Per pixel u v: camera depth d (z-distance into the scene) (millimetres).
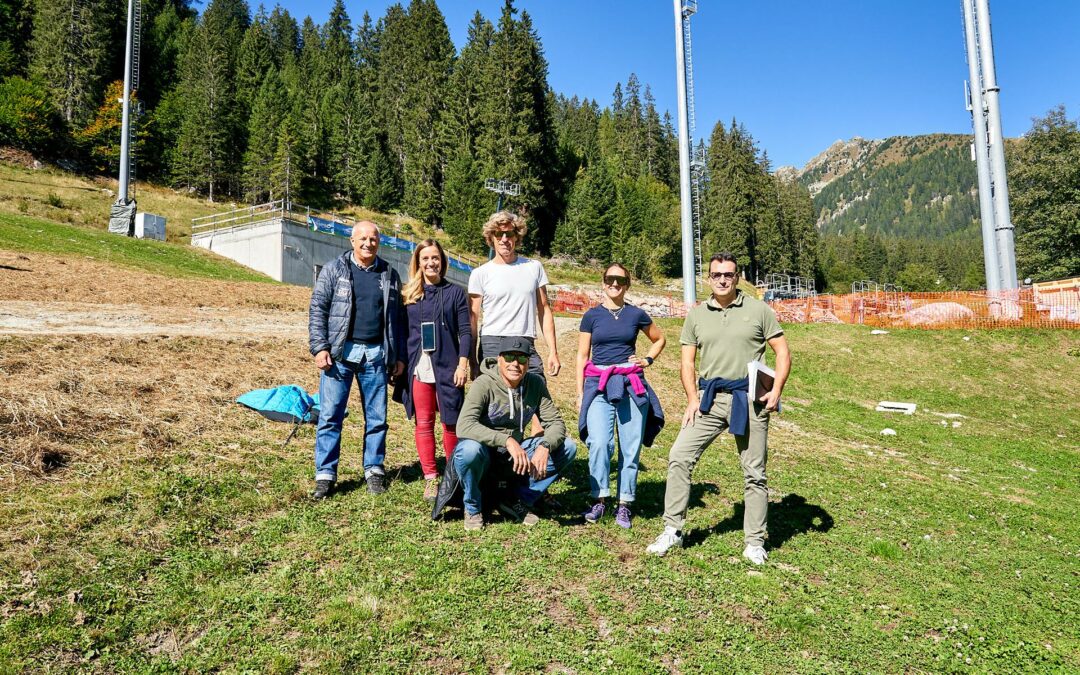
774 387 4469
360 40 123250
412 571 3852
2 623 2916
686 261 23656
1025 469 10242
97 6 67750
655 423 5043
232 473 4957
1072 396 16016
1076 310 19578
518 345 4609
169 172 67062
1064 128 41031
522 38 77250
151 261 23750
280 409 6391
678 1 23719
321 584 3588
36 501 3994
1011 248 22281
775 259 98562
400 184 85562
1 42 65938
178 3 107500
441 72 88062
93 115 62438
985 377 17031
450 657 3066
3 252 16969
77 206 40000
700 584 4082
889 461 9523
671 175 121938
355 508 4660
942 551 5367
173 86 78250
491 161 74688
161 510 4172
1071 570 5293
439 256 5016
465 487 4465
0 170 46656
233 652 2965
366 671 2910
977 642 3754
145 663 2836
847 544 5258
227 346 9117
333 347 4781
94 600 3191
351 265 4898
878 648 3576
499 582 3801
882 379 17016
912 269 142875
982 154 22984
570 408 9977
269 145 69812
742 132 98000
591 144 102688
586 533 4738
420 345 5016
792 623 3689
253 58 92688
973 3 23203
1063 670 3514
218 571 3615
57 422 5039
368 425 4992
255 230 30750
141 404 5961
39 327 9156
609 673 3062
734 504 5977
